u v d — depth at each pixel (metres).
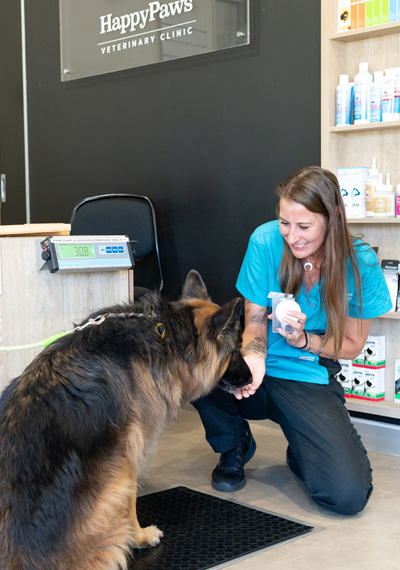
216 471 2.69
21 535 1.58
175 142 4.04
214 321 2.00
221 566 2.00
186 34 3.90
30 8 4.82
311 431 2.42
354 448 2.40
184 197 4.02
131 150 4.29
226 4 3.69
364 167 3.21
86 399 1.72
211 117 3.84
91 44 4.43
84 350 1.80
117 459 1.76
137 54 4.16
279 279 2.49
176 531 2.25
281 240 2.48
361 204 3.21
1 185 5.21
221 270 3.88
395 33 3.15
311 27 3.36
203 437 3.38
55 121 4.75
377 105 3.13
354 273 2.33
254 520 2.34
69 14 4.53
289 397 2.51
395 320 3.29
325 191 2.19
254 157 3.66
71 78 4.57
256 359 2.39
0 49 5.08
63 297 2.24
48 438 1.63
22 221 5.09
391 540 2.19
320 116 3.36
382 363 3.31
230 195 3.79
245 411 2.70
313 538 2.20
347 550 2.11
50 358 1.78
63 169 4.74
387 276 3.23
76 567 1.67
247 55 3.63
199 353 2.01
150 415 1.88
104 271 2.31
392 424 3.21
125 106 4.28
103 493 1.71
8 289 2.14
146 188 4.23
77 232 3.99
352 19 3.18
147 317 1.97
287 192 2.20
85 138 4.55
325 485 2.35
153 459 3.02
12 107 5.05
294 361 2.56
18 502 1.59
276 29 3.50
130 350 1.87
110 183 4.44
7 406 1.72
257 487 2.68
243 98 3.68
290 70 3.46
